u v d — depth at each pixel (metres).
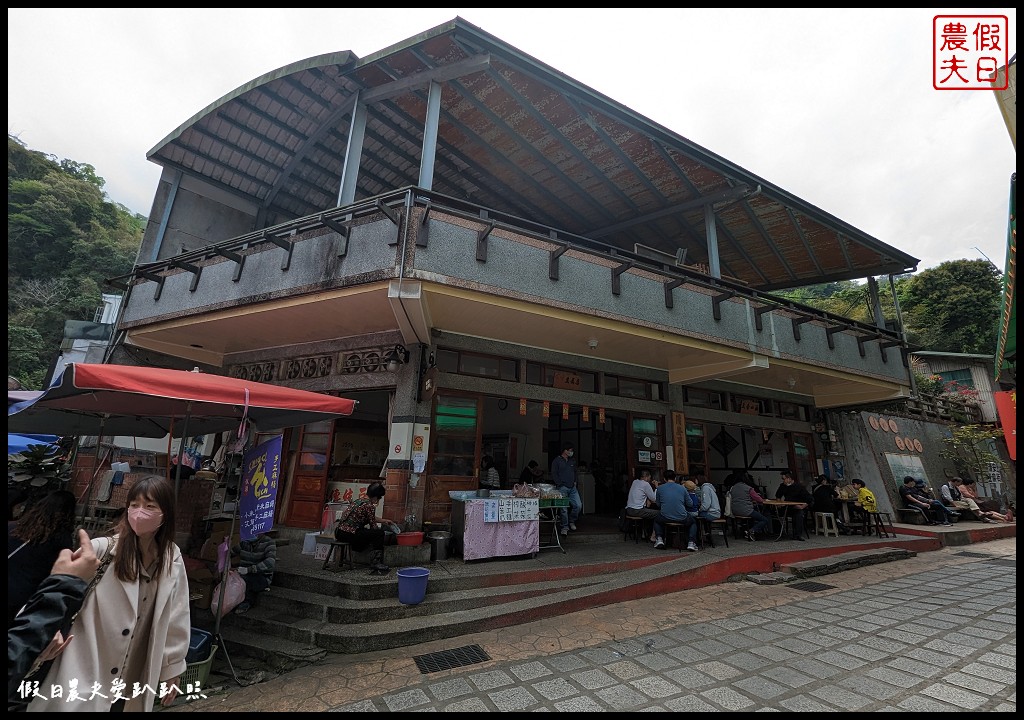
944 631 4.82
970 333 22.41
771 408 11.78
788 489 9.73
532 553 6.75
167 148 9.10
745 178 9.05
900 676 3.81
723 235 11.12
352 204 6.44
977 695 3.48
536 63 6.79
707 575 6.65
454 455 7.43
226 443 7.20
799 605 5.74
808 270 12.42
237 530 5.56
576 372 8.85
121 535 2.51
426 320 6.52
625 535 8.38
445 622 4.70
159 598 2.52
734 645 4.46
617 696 3.51
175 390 3.89
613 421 12.52
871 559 8.16
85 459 8.72
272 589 5.36
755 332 8.86
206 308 7.32
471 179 9.73
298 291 6.45
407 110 7.99
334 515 6.73
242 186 10.16
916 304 24.62
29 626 2.10
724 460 13.36
